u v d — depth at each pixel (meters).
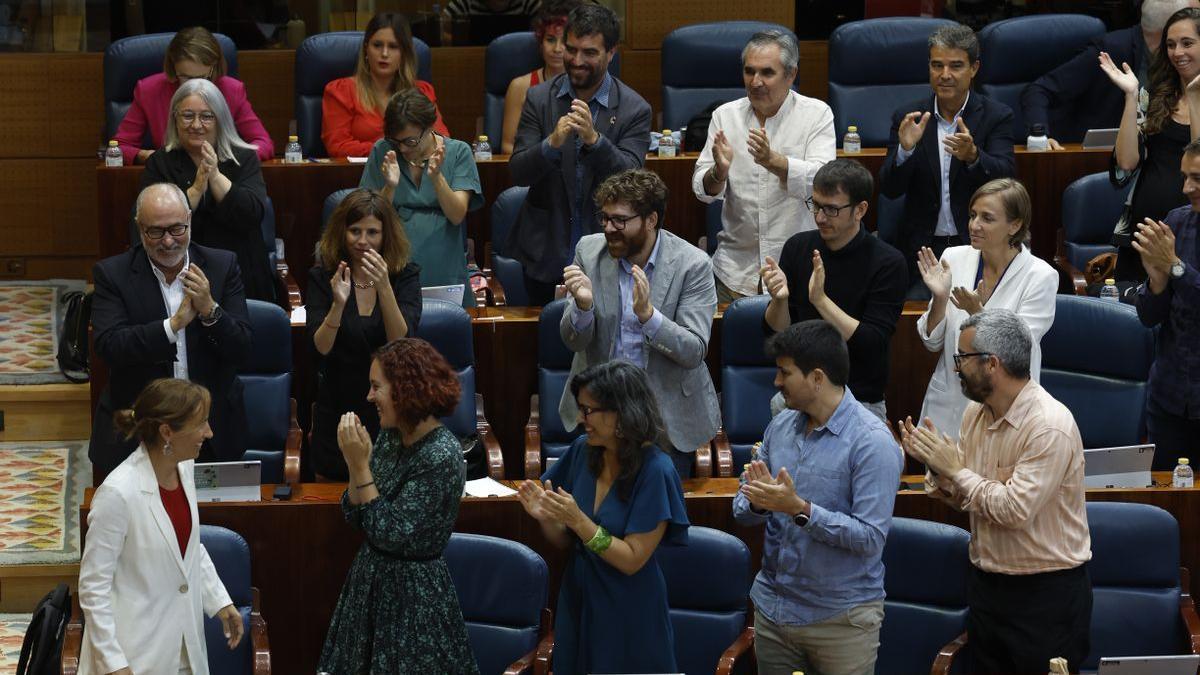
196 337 12.02
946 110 15.48
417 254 14.52
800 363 9.71
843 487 9.81
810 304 12.12
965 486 10.05
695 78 18.27
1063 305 13.27
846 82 18.16
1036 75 18.23
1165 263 12.45
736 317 13.27
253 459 13.39
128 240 16.64
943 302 12.03
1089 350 13.21
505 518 11.85
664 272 11.52
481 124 18.59
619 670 9.41
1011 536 10.14
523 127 14.80
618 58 19.28
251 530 11.72
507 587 10.94
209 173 13.90
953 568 10.91
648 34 20.55
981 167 15.15
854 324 11.70
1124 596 11.24
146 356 11.66
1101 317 13.13
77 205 20.28
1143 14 17.47
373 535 9.79
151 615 9.84
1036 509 9.91
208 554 10.95
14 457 15.73
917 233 15.54
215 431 12.13
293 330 14.24
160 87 16.92
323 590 11.84
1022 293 12.14
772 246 14.95
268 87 20.19
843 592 9.96
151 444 9.85
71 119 20.11
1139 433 13.08
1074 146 17.42
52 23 19.86
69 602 11.21
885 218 16.56
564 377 13.59
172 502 10.04
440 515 9.83
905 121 14.89
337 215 12.59
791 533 10.04
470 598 10.99
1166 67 14.93
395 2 20.16
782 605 10.15
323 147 17.98
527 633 10.91
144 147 17.05
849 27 18.06
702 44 18.16
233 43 18.30
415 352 9.80
